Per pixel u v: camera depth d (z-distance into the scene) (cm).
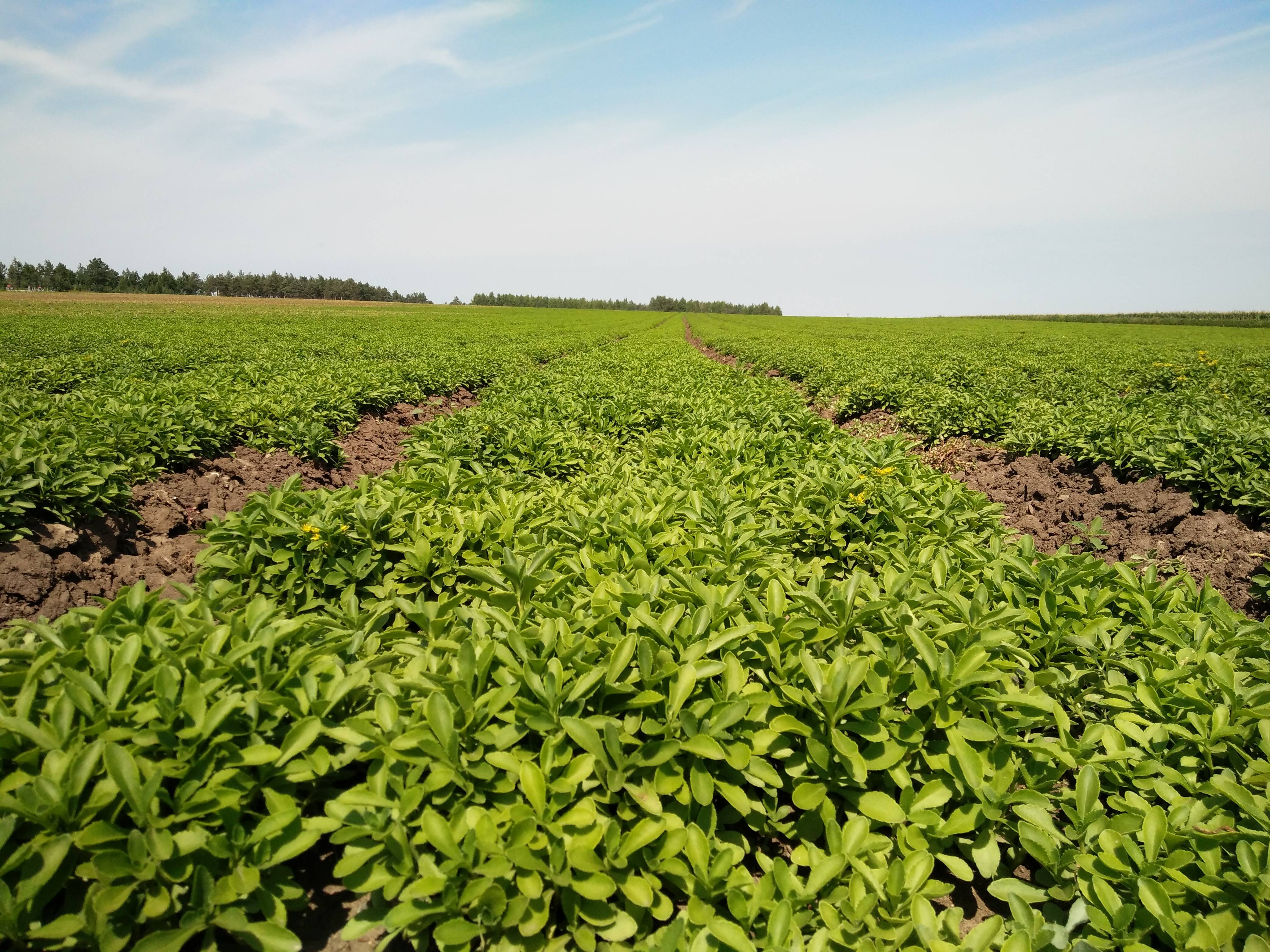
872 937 233
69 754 227
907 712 292
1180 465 669
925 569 425
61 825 216
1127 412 1001
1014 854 277
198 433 768
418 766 252
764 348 2622
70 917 202
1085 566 390
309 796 260
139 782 223
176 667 265
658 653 296
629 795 262
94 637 280
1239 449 664
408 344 2492
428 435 796
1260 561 530
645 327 5578
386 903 238
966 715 298
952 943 236
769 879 242
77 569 495
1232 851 249
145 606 321
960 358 2111
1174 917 226
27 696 246
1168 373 1583
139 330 2816
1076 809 272
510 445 737
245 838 230
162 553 571
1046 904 252
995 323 6750
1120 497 686
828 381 1560
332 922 252
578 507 501
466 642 280
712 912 234
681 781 258
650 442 809
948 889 241
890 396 1283
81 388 1162
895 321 7888
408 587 425
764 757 291
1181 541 596
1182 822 251
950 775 279
